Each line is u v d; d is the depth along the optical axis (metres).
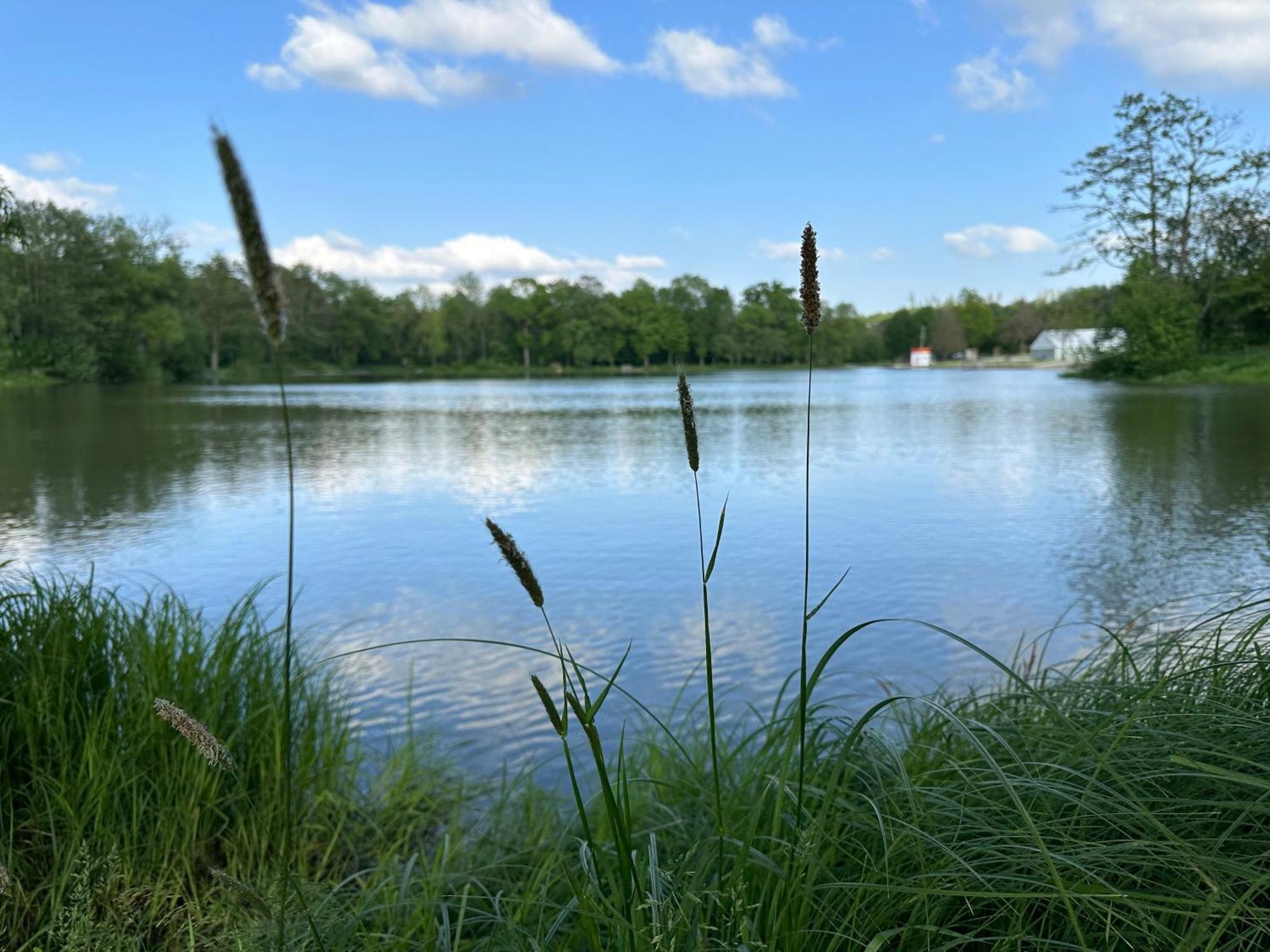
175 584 9.09
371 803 4.04
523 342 126.88
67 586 4.13
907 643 6.67
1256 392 38.22
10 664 3.58
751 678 6.03
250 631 4.29
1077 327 64.44
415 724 5.27
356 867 3.48
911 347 148.75
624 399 51.31
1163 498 13.25
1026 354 142.38
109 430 28.39
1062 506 12.73
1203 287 50.34
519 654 6.67
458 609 8.07
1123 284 52.16
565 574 9.39
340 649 6.82
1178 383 47.72
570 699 1.48
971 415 31.56
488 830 3.64
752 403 43.31
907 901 1.84
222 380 88.06
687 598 8.32
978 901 1.93
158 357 79.69
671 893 1.86
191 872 3.17
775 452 20.97
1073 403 35.84
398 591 8.77
